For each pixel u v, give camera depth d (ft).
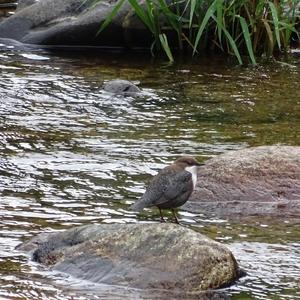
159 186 51.31
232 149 67.21
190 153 66.13
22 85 84.23
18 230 50.65
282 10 99.04
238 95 83.61
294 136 71.26
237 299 42.50
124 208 55.11
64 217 53.06
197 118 75.97
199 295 42.65
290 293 43.45
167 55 96.68
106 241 45.29
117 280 43.39
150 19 97.04
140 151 66.39
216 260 43.83
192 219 53.88
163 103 80.43
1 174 60.49
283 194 57.11
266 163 58.29
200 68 93.45
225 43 100.37
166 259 43.68
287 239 50.78
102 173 61.36
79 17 101.71
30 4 107.55
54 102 79.30
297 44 103.35
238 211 55.47
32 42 100.94
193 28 99.19
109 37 100.58
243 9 98.32
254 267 46.24
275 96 83.51
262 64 95.61
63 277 44.24
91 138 69.31
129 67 93.30
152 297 42.19
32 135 69.56
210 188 57.21
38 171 61.41
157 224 45.57
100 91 83.51
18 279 43.91
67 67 92.38
